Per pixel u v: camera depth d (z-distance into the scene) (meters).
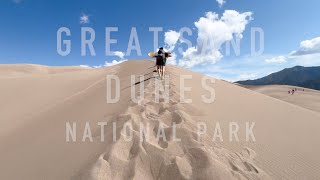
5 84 12.86
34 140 5.71
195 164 4.10
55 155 4.78
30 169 4.36
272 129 6.43
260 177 4.00
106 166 3.97
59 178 3.94
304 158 4.86
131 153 4.41
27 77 16.08
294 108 9.73
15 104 9.30
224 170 3.95
